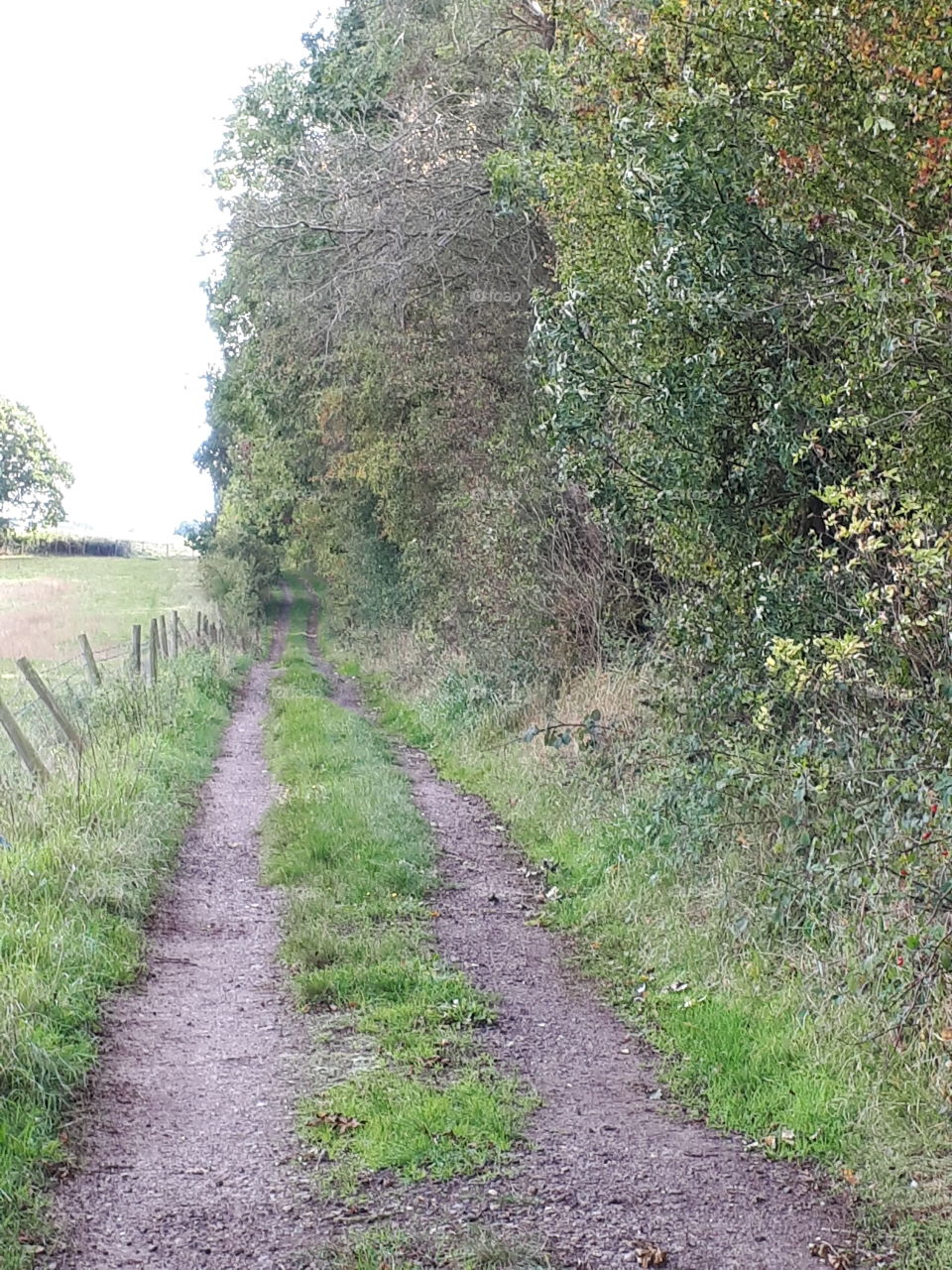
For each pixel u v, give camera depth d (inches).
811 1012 242.8
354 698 959.6
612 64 311.4
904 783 217.5
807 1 239.6
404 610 1061.1
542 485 566.3
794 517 309.7
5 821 351.6
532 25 601.6
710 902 306.2
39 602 1620.3
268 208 675.4
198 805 474.6
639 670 492.7
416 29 685.9
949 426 226.8
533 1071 233.0
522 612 598.5
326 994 267.7
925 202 235.1
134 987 274.8
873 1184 186.2
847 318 245.9
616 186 334.6
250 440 1109.7
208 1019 257.3
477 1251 163.6
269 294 714.2
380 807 436.8
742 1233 174.1
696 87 279.9
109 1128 203.9
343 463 876.0
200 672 844.0
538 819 439.8
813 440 261.4
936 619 224.7
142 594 1787.6
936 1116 202.1
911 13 226.8
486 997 269.6
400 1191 183.5
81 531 3909.9
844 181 251.4
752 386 295.6
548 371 340.5
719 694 313.6
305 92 849.5
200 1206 178.1
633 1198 183.2
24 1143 187.9
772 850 285.1
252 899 352.5
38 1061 210.7
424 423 733.9
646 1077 234.4
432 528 814.5
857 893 243.1
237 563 1680.6
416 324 700.7
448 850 416.5
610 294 331.3
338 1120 205.2
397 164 627.5
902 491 232.4
